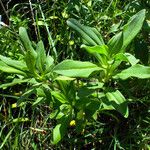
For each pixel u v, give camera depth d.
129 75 0.35
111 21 0.48
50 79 0.38
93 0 0.49
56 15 0.52
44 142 0.43
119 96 0.35
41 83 0.36
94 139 0.42
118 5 0.50
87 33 0.36
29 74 0.36
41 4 0.53
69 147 0.42
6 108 0.47
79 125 0.38
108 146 0.42
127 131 0.42
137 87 0.42
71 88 0.37
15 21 0.51
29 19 0.53
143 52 0.42
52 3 0.53
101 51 0.34
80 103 0.37
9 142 0.42
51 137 0.42
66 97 0.37
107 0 0.50
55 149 0.43
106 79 0.37
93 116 0.38
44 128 0.43
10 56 0.47
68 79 0.36
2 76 0.47
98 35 0.36
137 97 0.43
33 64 0.35
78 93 0.35
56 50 0.49
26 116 0.45
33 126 0.44
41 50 0.36
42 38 0.51
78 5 0.49
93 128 0.42
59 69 0.33
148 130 0.41
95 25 0.48
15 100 0.47
